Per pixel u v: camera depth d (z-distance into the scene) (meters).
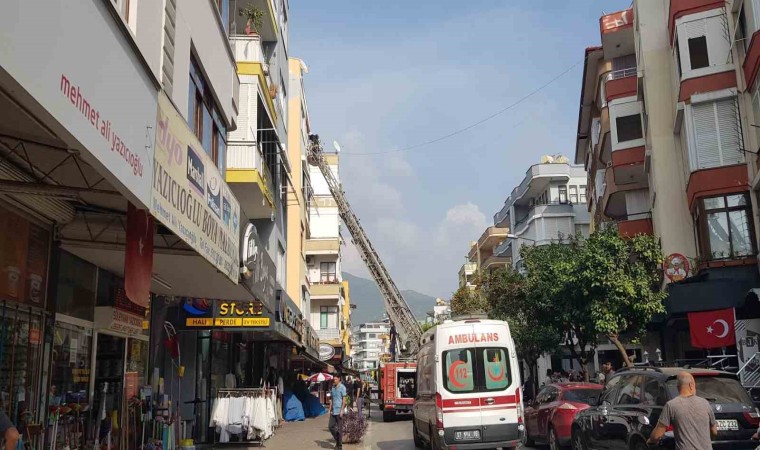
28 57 4.05
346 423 18.69
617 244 19.53
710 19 21.34
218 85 12.22
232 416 17.38
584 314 19.83
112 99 5.57
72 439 9.45
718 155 20.48
